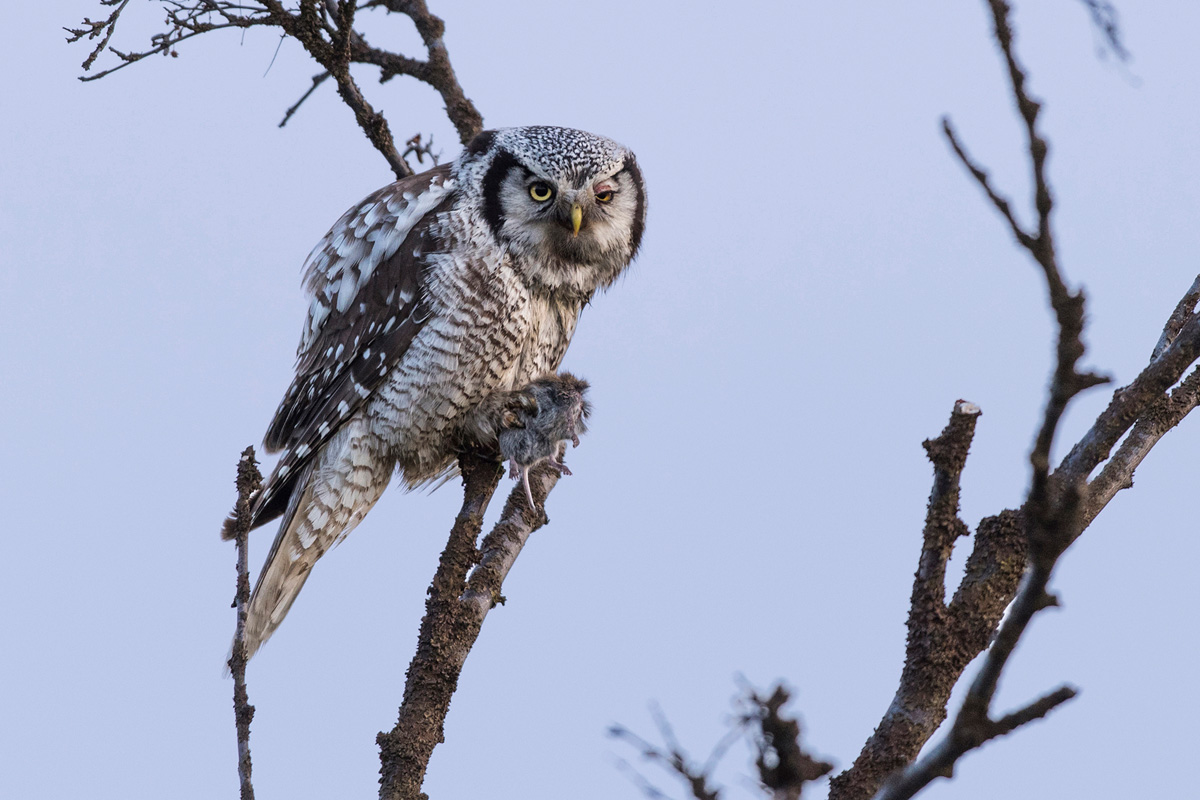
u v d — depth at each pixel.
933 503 5.64
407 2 12.12
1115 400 5.95
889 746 5.49
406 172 11.69
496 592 8.44
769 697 3.59
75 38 9.58
